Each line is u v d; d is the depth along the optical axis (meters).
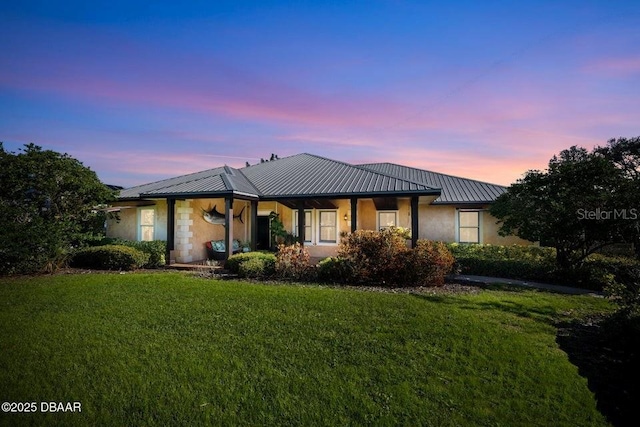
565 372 4.50
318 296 7.84
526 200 11.98
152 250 13.82
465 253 13.72
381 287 9.42
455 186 18.53
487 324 6.07
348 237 10.55
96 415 3.58
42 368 4.50
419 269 9.68
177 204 14.94
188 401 3.83
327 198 13.75
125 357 4.82
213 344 5.28
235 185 14.03
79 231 14.14
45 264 11.78
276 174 18.11
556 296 8.74
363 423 3.52
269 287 8.88
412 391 4.05
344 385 4.17
